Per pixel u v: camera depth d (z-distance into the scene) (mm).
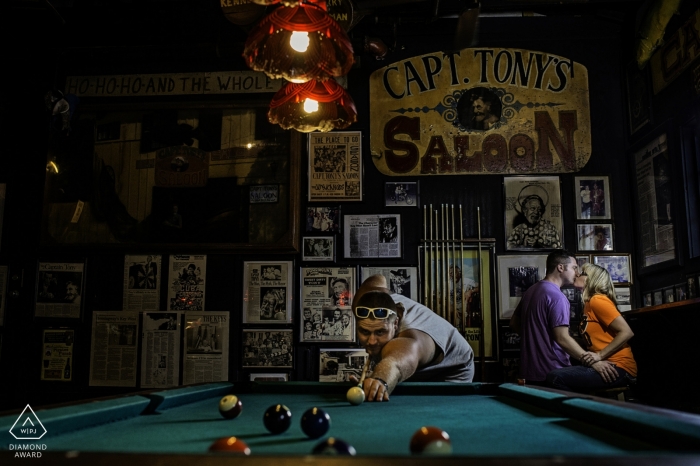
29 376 5691
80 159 5973
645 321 4723
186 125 5957
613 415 1637
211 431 1809
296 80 3105
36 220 5945
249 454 1112
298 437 1674
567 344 4461
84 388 5641
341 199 5742
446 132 5812
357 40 5688
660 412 1562
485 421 2012
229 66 6012
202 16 6105
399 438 1666
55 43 6105
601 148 5738
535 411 2277
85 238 5844
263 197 5762
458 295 5562
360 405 2576
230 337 5617
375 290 3891
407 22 5797
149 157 5930
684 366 4129
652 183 5180
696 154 4633
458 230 5684
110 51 6000
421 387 3121
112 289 5781
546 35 5887
